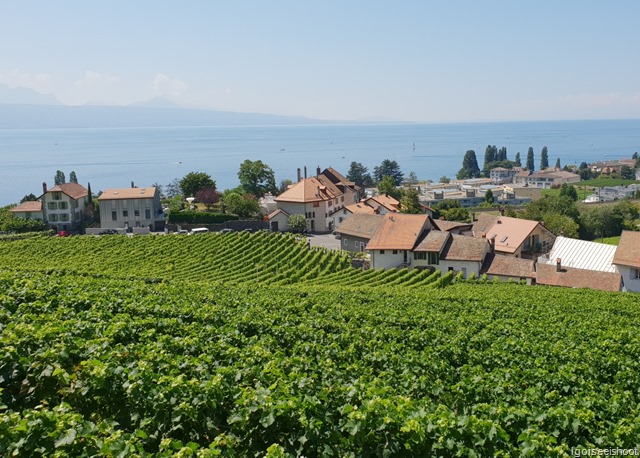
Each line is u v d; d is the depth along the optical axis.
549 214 98.88
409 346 25.22
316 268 63.47
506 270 59.88
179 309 27.47
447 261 63.75
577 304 40.69
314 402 13.28
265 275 59.38
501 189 188.00
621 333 28.11
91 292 29.52
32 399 14.30
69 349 16.12
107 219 95.12
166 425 13.28
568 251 63.12
